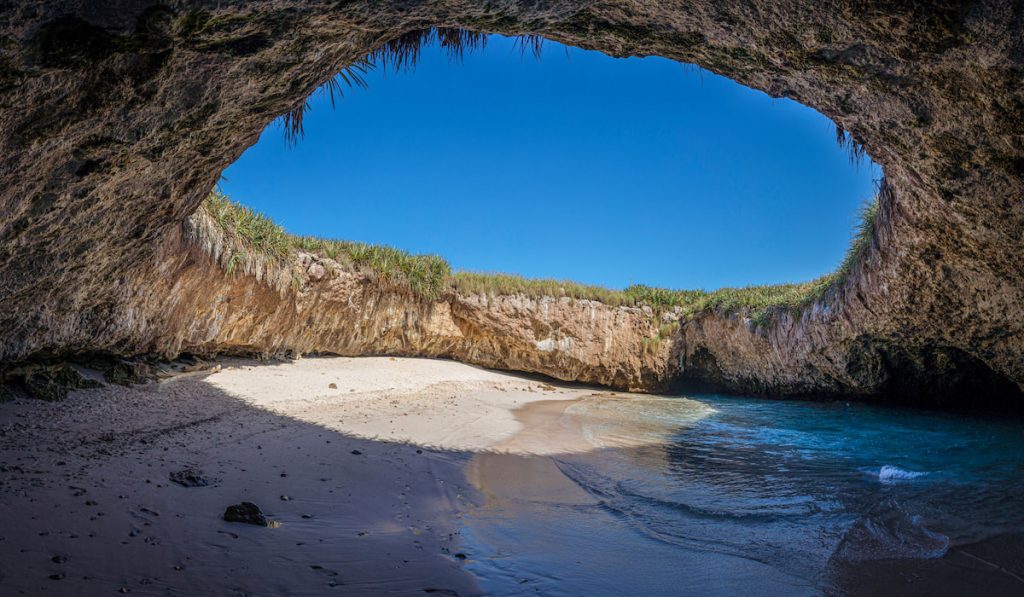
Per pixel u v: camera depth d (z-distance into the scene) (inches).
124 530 124.7
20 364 232.2
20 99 110.7
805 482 227.0
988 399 418.0
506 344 638.5
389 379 482.6
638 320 650.8
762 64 179.8
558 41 184.7
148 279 281.7
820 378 485.7
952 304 311.3
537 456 269.9
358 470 209.3
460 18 155.9
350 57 171.5
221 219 374.6
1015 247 229.0
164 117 143.3
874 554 148.7
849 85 177.6
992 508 186.5
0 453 167.0
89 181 149.5
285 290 443.8
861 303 382.0
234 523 140.6
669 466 257.4
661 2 158.4
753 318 546.0
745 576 135.4
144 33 113.3
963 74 156.1
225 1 114.0
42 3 95.7
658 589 128.3
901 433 348.2
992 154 182.1
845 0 143.4
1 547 106.9
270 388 364.5
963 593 125.3
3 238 145.6
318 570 121.9
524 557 145.2
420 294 588.7
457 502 190.5
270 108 171.8
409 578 123.8
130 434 213.5
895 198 271.4
